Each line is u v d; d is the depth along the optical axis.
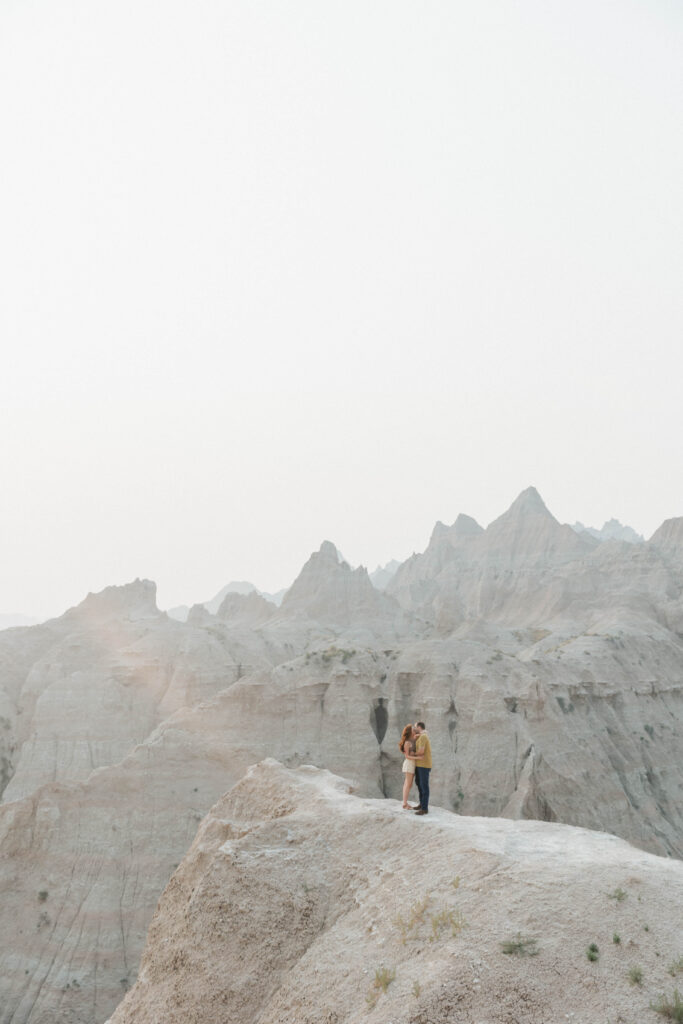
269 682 71.12
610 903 15.12
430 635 129.62
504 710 67.31
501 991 13.45
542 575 168.50
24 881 54.84
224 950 19.02
